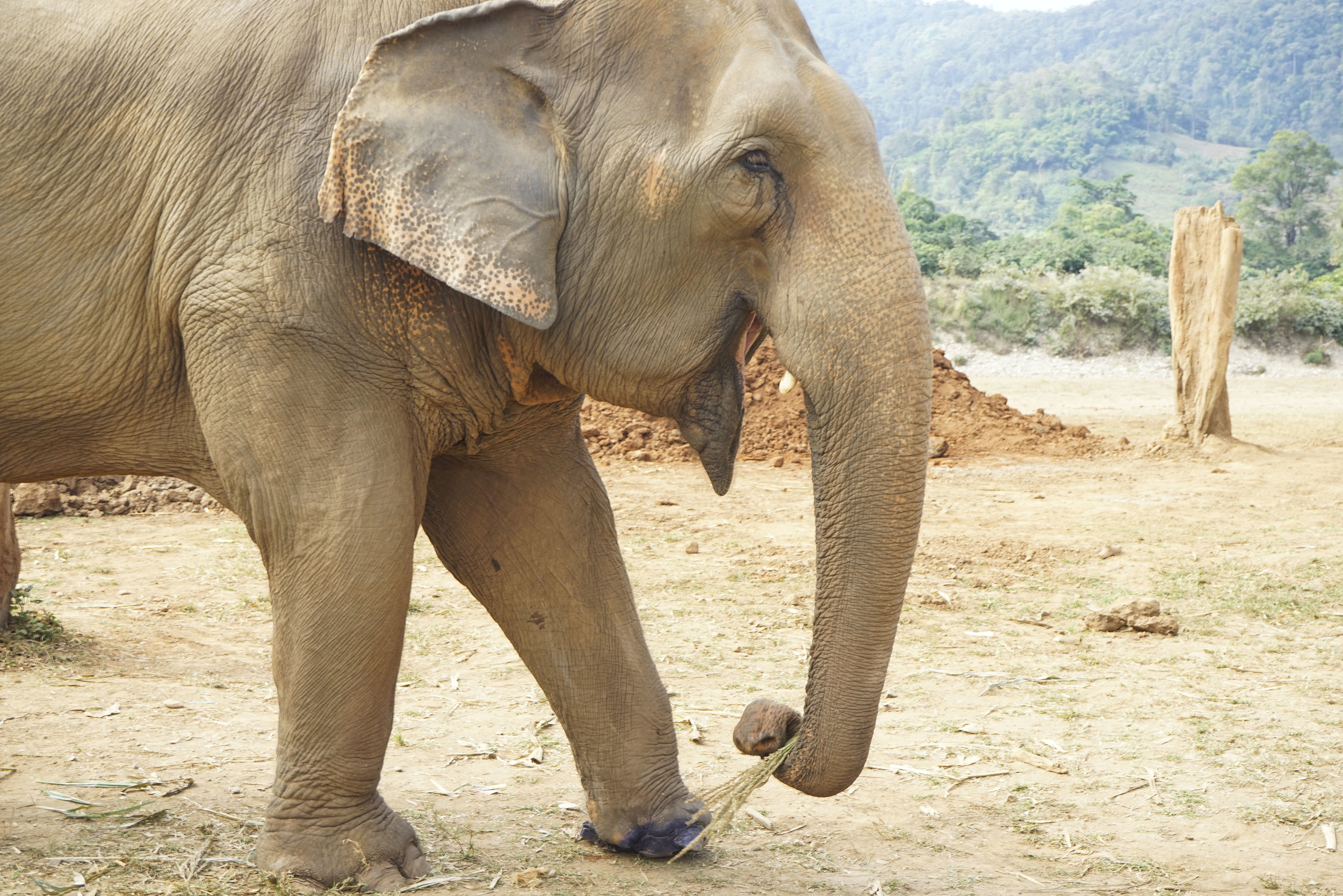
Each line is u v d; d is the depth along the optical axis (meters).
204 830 3.74
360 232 2.93
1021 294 43.78
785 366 3.01
